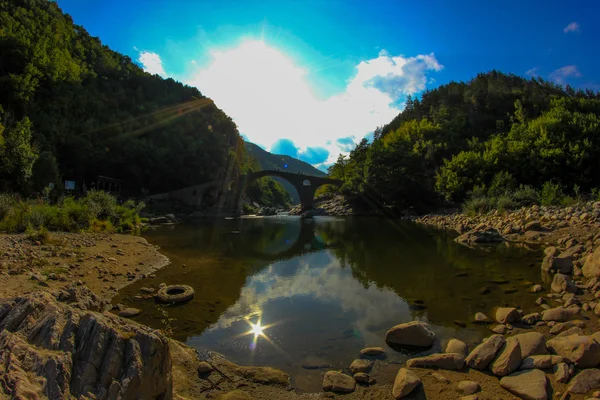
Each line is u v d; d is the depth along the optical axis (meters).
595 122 44.25
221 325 8.04
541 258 14.86
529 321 7.73
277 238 25.81
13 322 3.40
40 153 40.69
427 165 58.78
